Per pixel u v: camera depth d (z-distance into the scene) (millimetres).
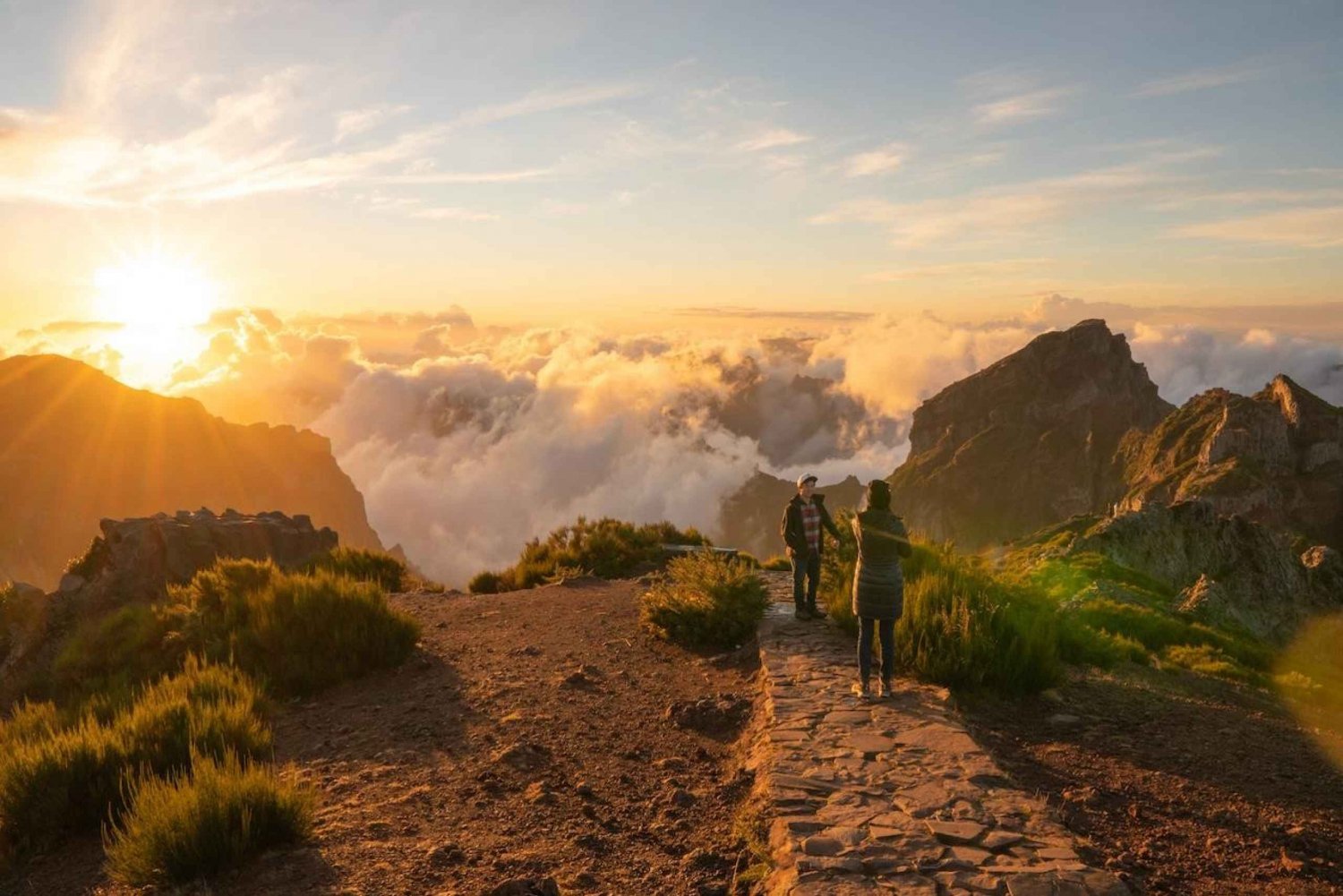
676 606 11938
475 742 7738
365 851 5277
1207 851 5355
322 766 7328
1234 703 11992
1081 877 4547
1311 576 46469
